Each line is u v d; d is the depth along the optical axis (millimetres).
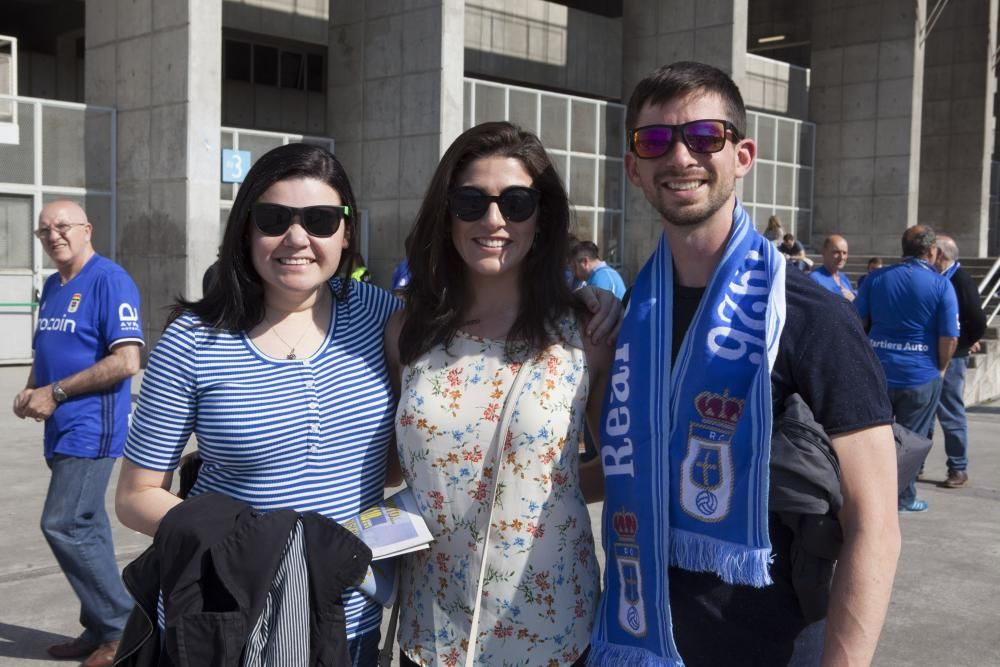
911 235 6543
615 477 2057
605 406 2117
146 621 2021
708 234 2035
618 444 2053
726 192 2012
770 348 1849
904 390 6500
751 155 2105
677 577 1985
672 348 2051
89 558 3738
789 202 22875
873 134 22844
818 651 1957
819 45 23516
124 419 3854
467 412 2162
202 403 2102
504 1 20781
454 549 2168
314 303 2254
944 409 7211
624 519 2033
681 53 19156
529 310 2203
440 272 2227
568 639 2150
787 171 22734
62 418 3740
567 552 2160
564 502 2162
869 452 1822
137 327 3855
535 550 2131
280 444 2105
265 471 2115
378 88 15891
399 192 15703
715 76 2027
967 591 4828
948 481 7230
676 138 1989
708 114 1985
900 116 22469
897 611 4539
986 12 23734
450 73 15180
